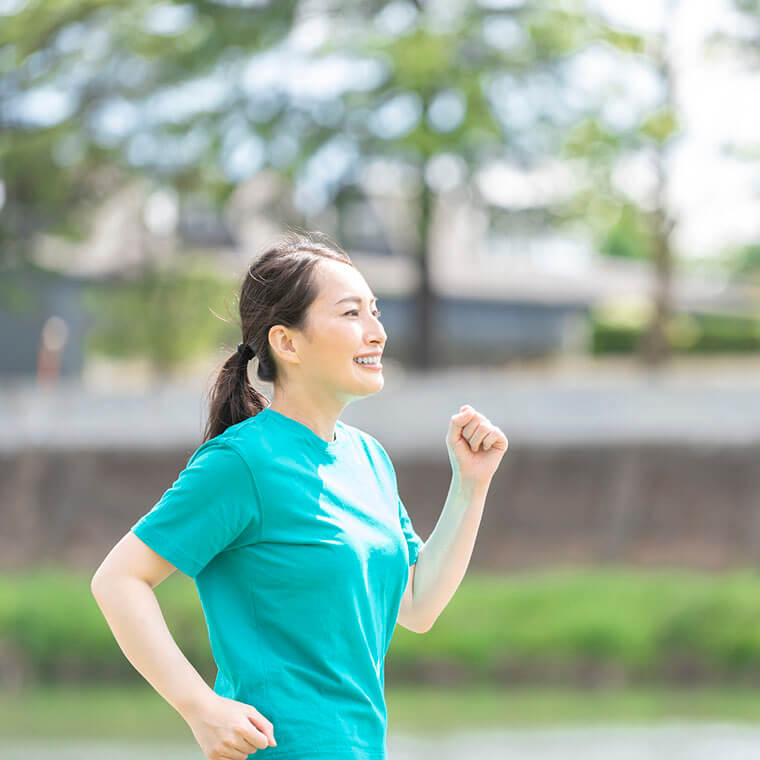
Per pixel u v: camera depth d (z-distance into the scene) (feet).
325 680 16.16
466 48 147.23
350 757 15.99
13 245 160.35
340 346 16.98
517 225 158.20
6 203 156.56
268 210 157.69
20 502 120.98
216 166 147.95
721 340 241.14
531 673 93.81
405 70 138.21
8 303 164.55
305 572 16.14
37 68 144.77
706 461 112.68
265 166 146.72
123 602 15.87
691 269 333.01
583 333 243.60
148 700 88.99
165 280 181.06
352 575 16.34
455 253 239.09
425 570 18.75
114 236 188.14
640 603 98.07
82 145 149.07
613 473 114.52
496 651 94.43
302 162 145.07
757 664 93.76
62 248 182.80
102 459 121.19
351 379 17.10
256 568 16.26
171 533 16.03
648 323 165.99
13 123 150.00
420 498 116.47
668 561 111.34
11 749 69.21
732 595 98.48
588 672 93.66
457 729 73.77
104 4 142.00
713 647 94.22
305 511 16.29
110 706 85.97
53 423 122.52
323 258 17.42
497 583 105.50
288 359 17.21
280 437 16.72
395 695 89.15
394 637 95.35
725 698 87.04
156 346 197.47
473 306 232.53
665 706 82.84
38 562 119.24
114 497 120.67
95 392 123.34
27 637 98.84
